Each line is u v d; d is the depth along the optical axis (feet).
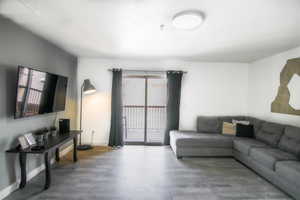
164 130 16.47
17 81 7.43
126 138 17.74
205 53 12.96
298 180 7.14
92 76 15.43
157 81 17.88
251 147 10.64
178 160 12.23
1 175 7.34
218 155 12.74
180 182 9.16
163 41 10.34
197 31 8.68
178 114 15.51
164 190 8.36
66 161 11.75
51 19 7.58
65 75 12.98
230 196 7.93
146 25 8.06
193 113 15.96
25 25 8.22
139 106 18.17
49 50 10.77
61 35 9.55
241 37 9.52
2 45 7.29
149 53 13.23
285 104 11.84
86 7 6.50
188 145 12.64
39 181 8.99
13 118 7.92
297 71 10.96
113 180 9.25
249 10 6.54
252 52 12.44
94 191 8.16
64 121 11.29
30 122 9.11
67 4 6.29
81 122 15.38
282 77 12.16
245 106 16.15
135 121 18.62
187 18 7.07
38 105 9.00
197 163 11.75
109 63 15.52
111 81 15.53
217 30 8.54
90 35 9.51
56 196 7.69
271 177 8.94
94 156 12.76
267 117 13.62
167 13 6.87
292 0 5.85
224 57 14.15
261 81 14.37
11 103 7.81
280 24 7.81
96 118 15.53
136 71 15.66
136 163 11.60
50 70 10.91
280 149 10.23
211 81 15.94
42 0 6.04
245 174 10.18
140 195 7.91
